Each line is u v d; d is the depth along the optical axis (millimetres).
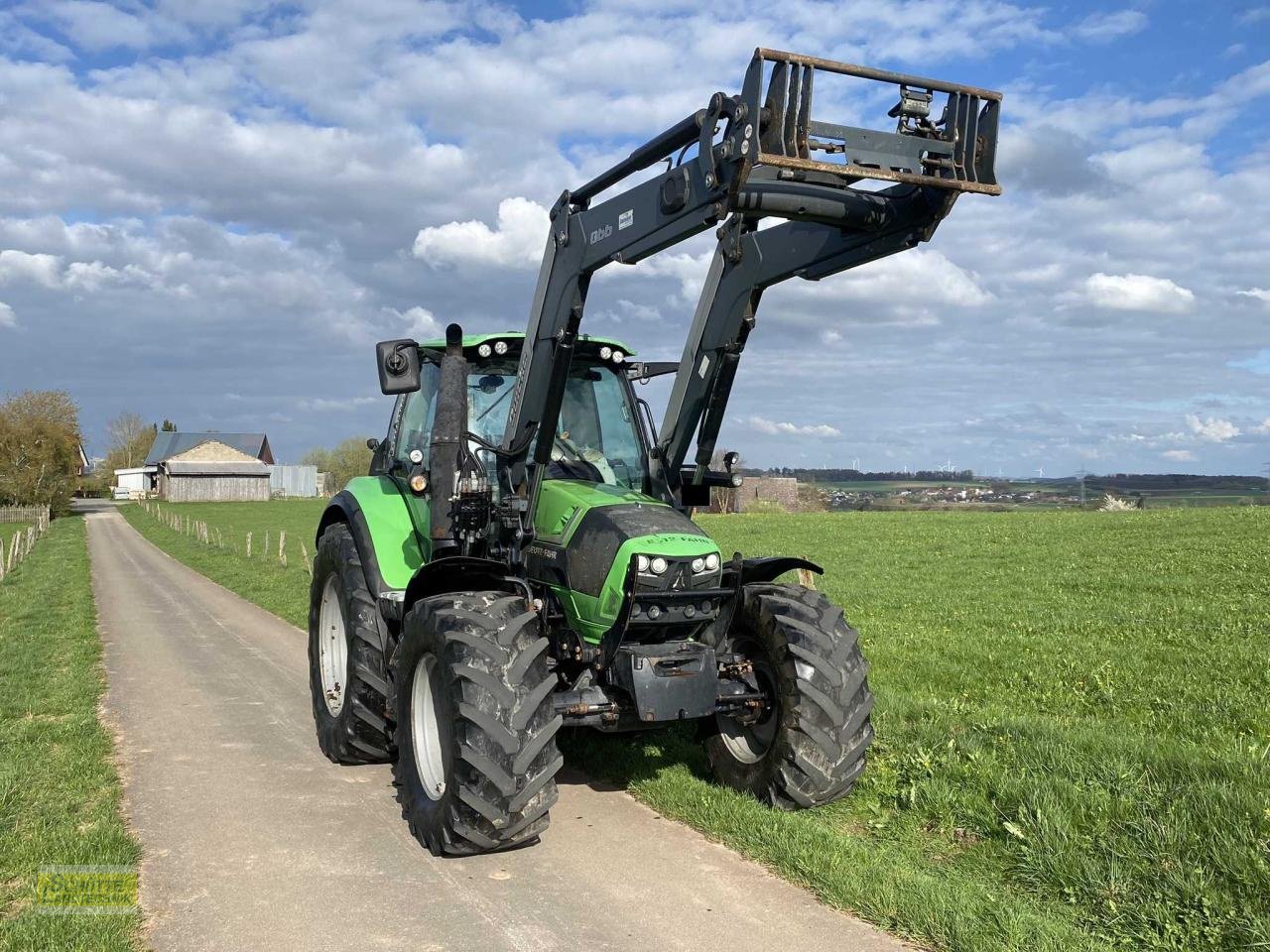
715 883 4320
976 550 24328
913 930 3762
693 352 5711
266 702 8617
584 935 3816
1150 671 8875
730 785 5473
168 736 7312
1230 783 4953
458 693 4438
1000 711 7137
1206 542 23484
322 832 5078
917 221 4477
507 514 5312
